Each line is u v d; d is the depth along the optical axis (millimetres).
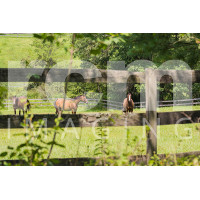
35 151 5195
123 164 5621
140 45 5520
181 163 6664
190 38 7973
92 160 6477
